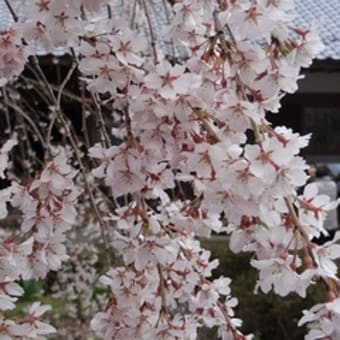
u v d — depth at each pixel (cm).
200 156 68
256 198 66
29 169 177
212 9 74
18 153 205
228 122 69
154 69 72
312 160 390
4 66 80
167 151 73
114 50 74
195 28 78
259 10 69
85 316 174
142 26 117
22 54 79
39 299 194
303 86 365
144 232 77
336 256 64
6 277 75
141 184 74
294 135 67
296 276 65
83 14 79
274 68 70
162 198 80
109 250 95
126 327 80
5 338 75
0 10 176
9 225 179
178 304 92
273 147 65
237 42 70
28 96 217
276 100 71
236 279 205
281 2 70
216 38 72
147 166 74
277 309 192
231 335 83
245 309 196
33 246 78
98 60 74
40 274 79
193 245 84
